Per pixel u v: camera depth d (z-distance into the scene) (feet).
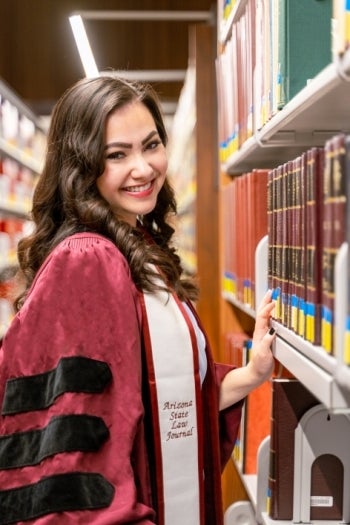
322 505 5.79
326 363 3.54
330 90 3.94
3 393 4.49
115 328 4.48
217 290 11.69
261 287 6.20
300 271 4.32
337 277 3.25
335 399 3.45
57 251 4.63
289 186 4.67
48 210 5.46
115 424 4.32
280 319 5.09
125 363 4.44
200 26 11.68
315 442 5.75
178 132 19.98
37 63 19.34
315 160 3.86
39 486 4.13
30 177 18.62
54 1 19.03
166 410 4.83
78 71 19.35
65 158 5.24
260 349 5.56
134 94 5.30
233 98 7.93
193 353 4.99
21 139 17.29
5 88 15.21
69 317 4.43
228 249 9.06
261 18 5.85
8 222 14.88
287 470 5.88
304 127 5.67
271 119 5.37
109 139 5.13
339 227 3.33
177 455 4.87
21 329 4.45
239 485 8.54
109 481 4.19
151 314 4.88
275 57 5.15
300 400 5.82
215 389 5.53
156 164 5.40
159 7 18.53
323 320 3.74
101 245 4.67
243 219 7.48
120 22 19.26
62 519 4.04
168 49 19.35
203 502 5.00
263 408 7.42
